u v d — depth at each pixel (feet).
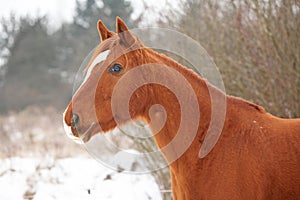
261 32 19.38
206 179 9.63
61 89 89.71
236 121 9.99
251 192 9.43
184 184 9.89
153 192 19.30
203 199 9.64
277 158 9.64
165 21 21.47
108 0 42.83
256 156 9.62
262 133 9.89
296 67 18.86
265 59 19.33
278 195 9.65
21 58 97.60
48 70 94.73
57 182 21.84
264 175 9.53
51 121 55.57
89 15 76.48
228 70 19.84
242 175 9.46
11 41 100.42
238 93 19.57
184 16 21.65
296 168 9.62
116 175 21.71
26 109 80.12
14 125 51.90
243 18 20.24
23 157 28.81
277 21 19.25
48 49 97.14
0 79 96.73
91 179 21.50
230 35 20.57
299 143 9.81
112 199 18.76
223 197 9.43
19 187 21.68
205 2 21.20
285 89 18.85
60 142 34.81
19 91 91.76
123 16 31.24
